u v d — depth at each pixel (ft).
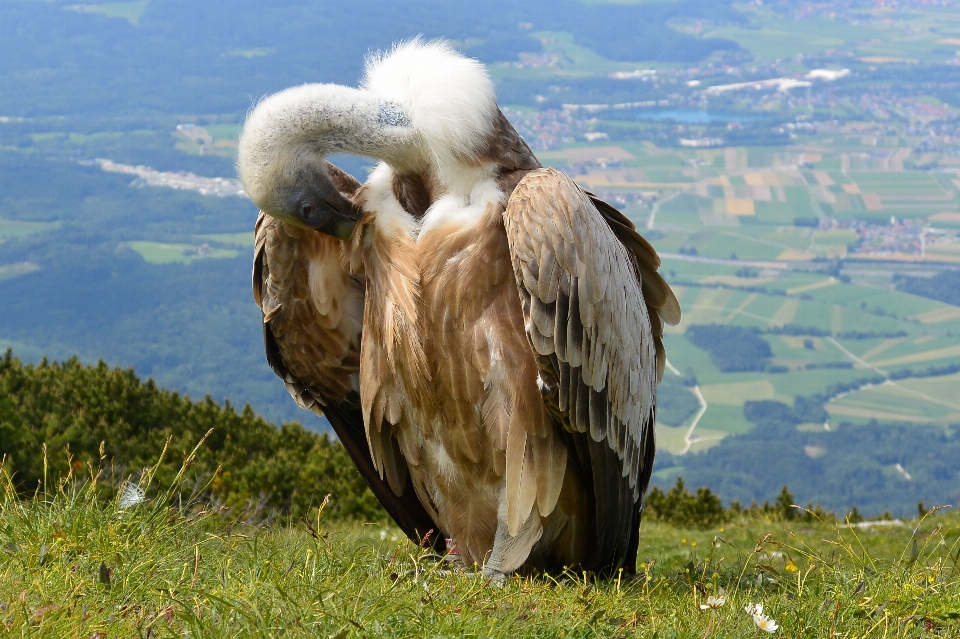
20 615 14.11
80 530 18.70
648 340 24.48
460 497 23.32
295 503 43.68
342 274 24.82
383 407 23.70
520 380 21.59
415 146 22.38
